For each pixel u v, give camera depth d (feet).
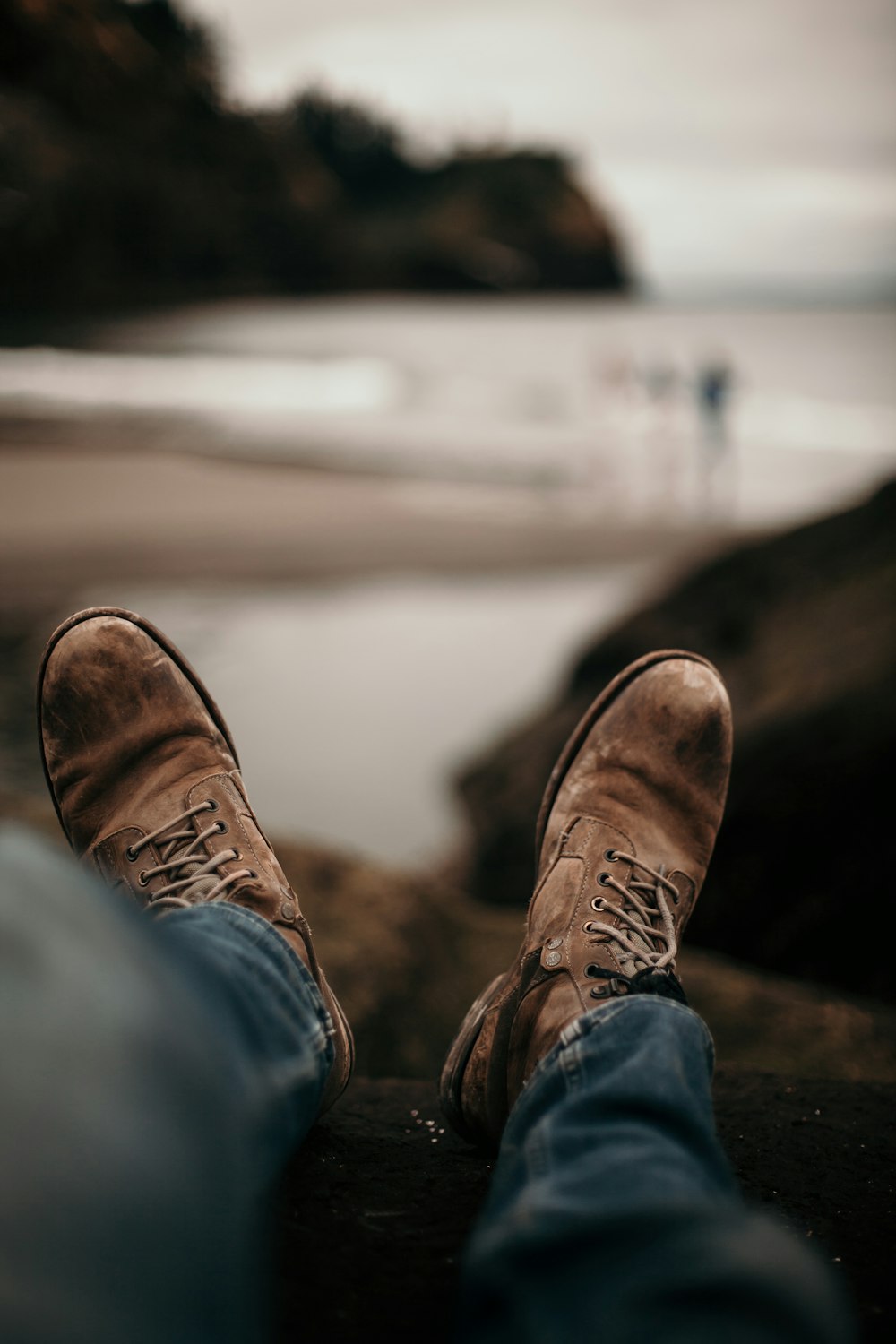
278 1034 2.74
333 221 279.08
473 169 395.34
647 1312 1.74
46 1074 1.33
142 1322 1.25
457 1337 2.06
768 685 9.92
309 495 34.04
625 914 4.03
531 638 19.49
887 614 9.79
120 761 4.96
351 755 14.12
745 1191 3.76
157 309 204.03
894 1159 4.03
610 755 5.38
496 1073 3.58
